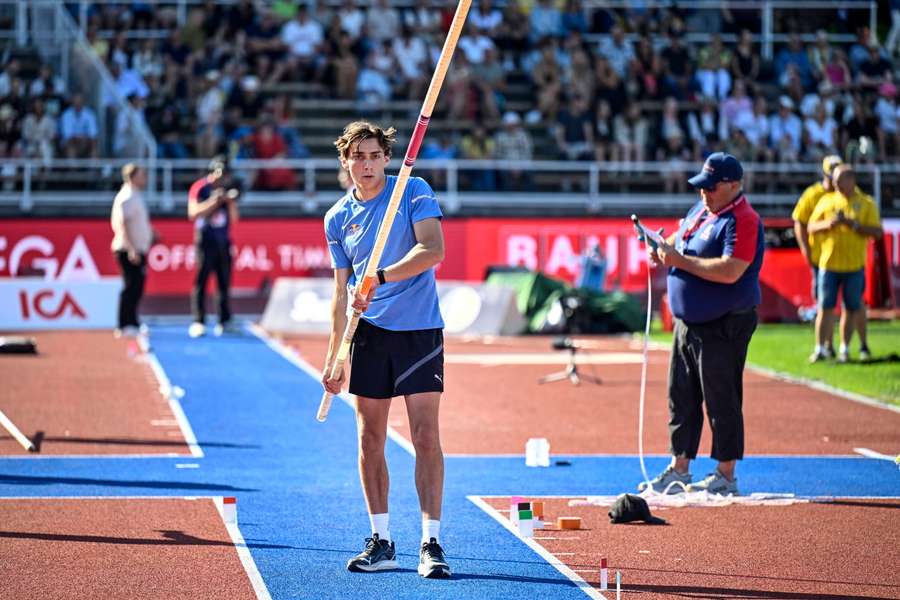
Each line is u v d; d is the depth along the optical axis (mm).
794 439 28250
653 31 73625
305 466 24828
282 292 53281
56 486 22641
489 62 69562
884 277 51281
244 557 17844
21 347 43094
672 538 19156
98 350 44531
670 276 22234
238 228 57938
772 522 20250
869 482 23594
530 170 64375
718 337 21734
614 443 27719
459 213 59938
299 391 35219
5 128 63312
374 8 71125
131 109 62031
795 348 43875
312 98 69500
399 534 19328
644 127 66188
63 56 67625
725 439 21906
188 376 37938
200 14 70188
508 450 26828
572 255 58625
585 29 72812
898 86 71625
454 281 58375
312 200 60438
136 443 27188
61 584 16406
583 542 18875
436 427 16922
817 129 67688
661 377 38594
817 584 16578
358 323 16922
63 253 56781
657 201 62438
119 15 70625
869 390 34688
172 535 19078
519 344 47938
